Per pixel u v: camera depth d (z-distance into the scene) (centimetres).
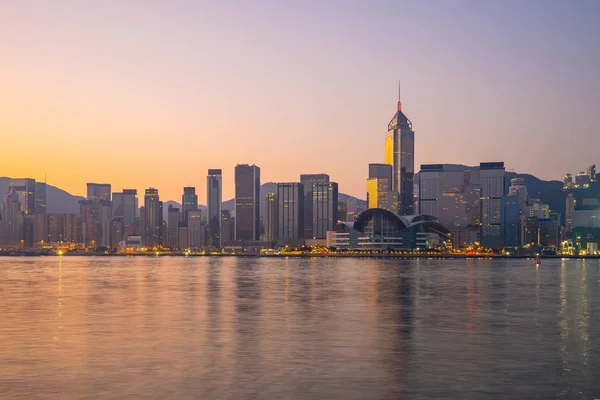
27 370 4712
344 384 4303
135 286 14338
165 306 9425
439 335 6450
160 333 6538
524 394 4056
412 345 5812
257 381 4381
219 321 7550
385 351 5494
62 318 7838
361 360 5097
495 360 5106
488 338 6250
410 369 4766
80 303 9906
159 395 4016
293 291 12675
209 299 10706
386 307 9306
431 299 10756
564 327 7081
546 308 9219
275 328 6938
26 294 11825
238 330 6769
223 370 4719
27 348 5619
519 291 12725
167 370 4716
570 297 11219
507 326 7144
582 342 6012
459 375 4572
